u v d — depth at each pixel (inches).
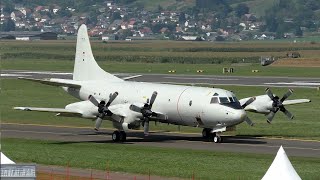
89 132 6978.4
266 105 6648.6
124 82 6988.2
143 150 5871.1
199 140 6471.5
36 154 5629.9
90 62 7288.4
